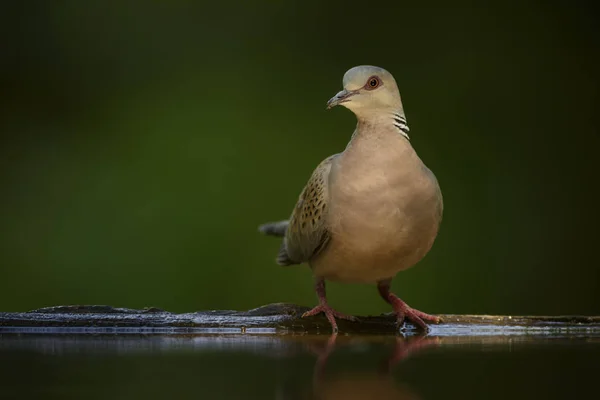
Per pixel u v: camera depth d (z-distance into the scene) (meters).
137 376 5.19
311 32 15.99
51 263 13.63
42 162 14.61
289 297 13.16
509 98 15.57
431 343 6.64
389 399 4.58
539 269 14.37
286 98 15.45
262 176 14.69
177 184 14.39
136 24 15.72
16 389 4.79
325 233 7.51
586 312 14.12
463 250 14.34
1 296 13.38
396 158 7.17
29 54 15.45
